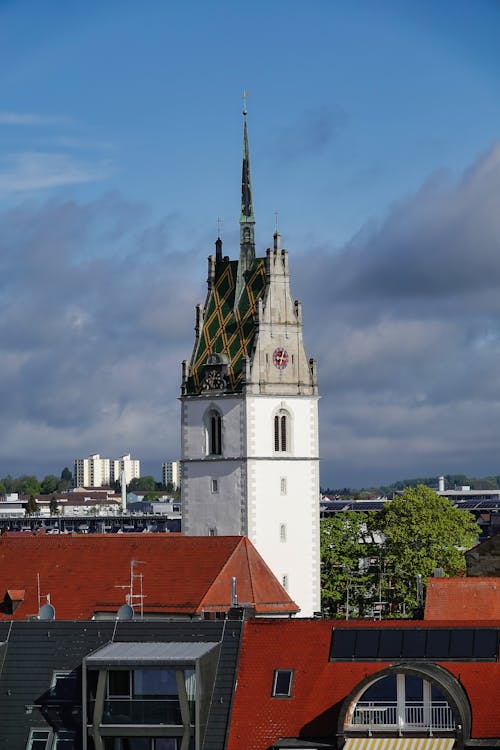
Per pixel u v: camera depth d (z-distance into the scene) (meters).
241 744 140.50
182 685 140.62
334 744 138.88
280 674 144.25
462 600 191.12
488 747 136.88
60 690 148.38
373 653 143.25
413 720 138.88
